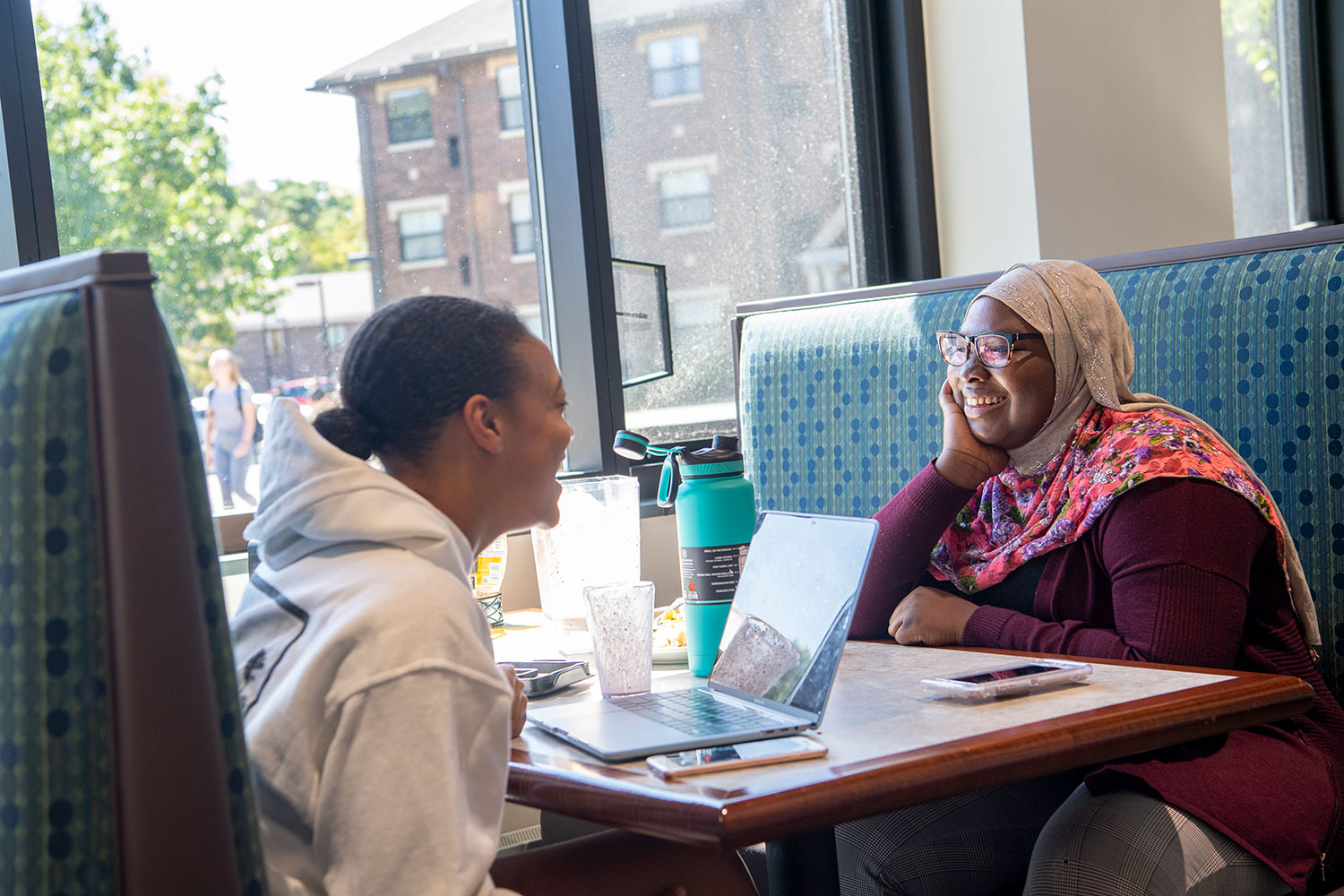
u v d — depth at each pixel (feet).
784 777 2.94
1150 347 5.77
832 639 3.59
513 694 3.87
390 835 2.83
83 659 2.35
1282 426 5.31
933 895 4.65
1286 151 14.06
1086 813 4.05
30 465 2.35
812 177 9.90
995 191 9.71
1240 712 3.57
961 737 3.22
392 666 2.91
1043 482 5.41
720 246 9.38
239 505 7.11
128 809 2.29
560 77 8.19
